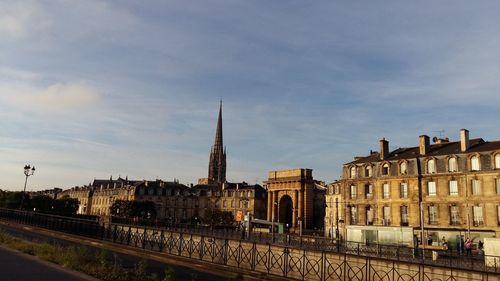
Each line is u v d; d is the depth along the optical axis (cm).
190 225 8475
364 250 3662
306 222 9588
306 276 1988
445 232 5050
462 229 4938
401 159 5634
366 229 4972
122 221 7650
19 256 1819
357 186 6047
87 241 3472
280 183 10156
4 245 2220
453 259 3178
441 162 5291
